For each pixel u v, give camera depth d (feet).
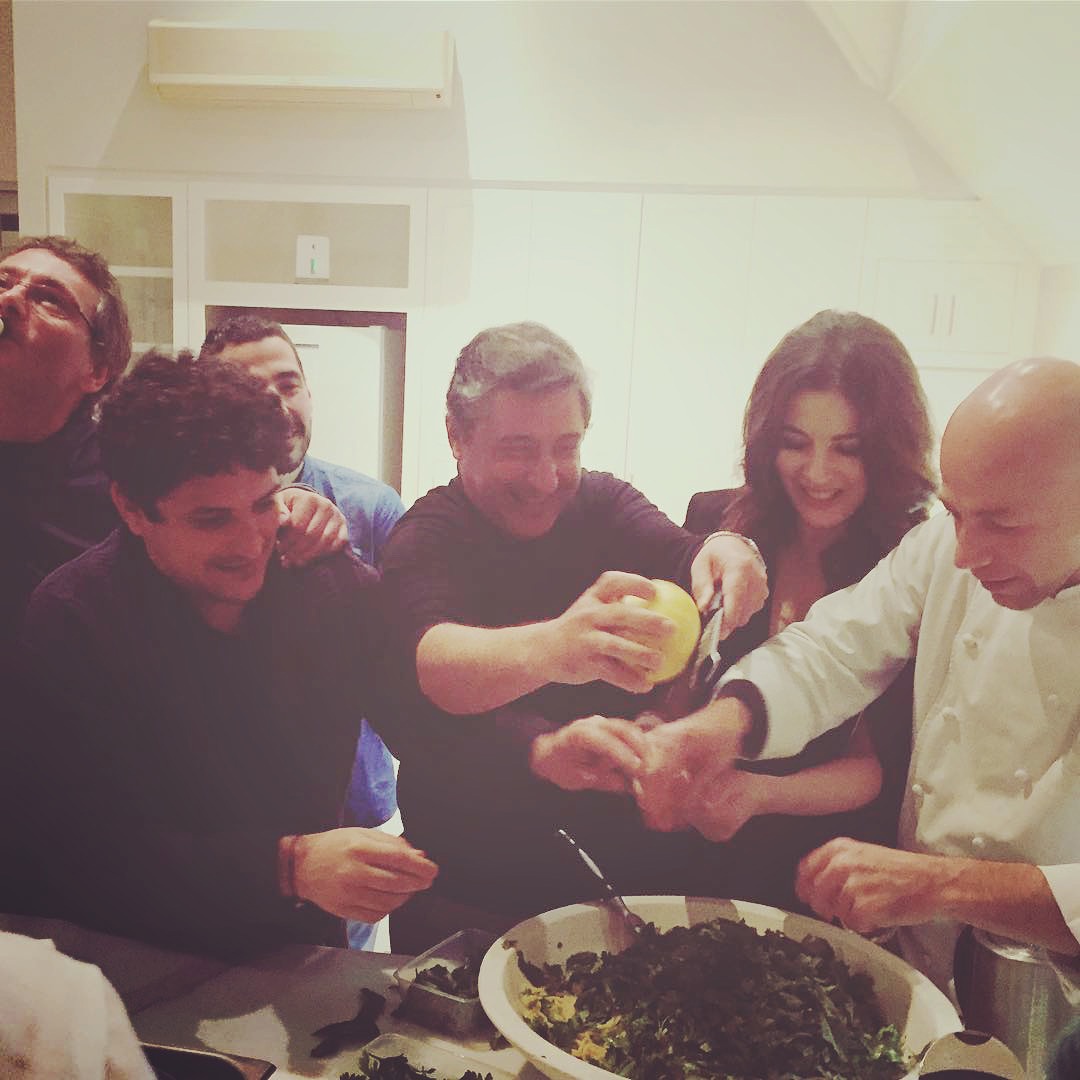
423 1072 3.32
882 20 3.83
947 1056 3.04
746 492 4.15
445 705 4.44
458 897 4.53
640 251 4.15
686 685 4.27
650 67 4.09
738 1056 3.26
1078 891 3.79
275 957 4.21
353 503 4.41
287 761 4.58
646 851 4.38
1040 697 3.81
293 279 4.34
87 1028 2.35
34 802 4.70
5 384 4.37
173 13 4.24
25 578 4.56
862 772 4.15
